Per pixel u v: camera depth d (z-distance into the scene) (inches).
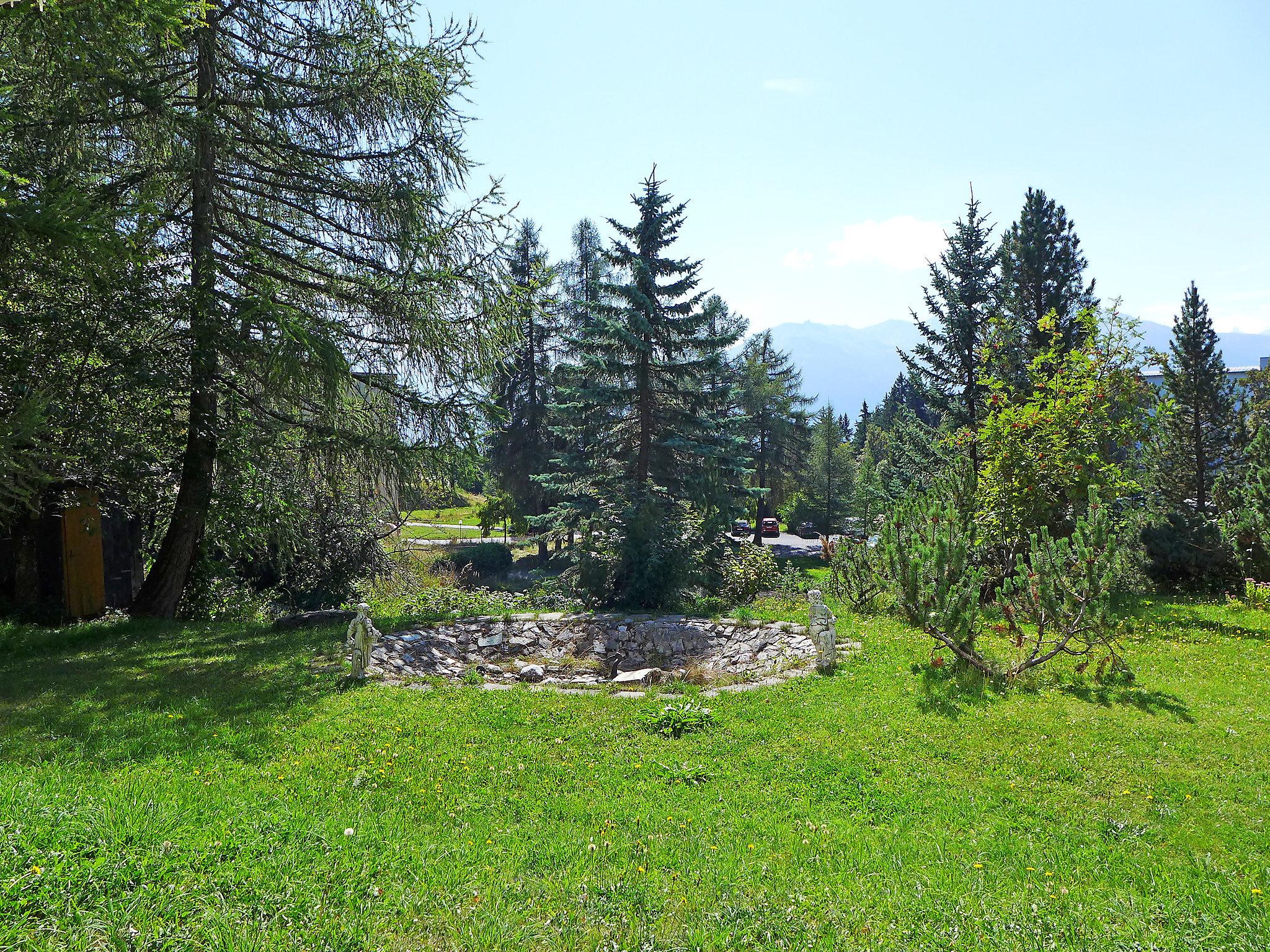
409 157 608.1
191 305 544.1
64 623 618.2
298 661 474.6
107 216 375.6
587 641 583.8
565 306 1619.1
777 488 2057.1
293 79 576.1
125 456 584.7
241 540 660.1
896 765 311.3
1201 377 1159.6
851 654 486.6
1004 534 674.8
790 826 256.4
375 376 615.8
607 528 737.6
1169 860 231.3
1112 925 188.2
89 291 506.6
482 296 617.3
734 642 561.0
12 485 406.0
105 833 193.9
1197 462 1158.3
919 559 442.9
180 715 360.2
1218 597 634.2
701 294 1058.1
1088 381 705.0
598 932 183.8
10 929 156.0
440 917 185.5
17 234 375.9
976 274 1099.3
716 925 188.7
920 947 179.3
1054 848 238.1
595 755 329.1
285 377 539.8
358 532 871.1
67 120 504.1
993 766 308.0
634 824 256.4
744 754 328.8
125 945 157.6
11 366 496.7
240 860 195.9
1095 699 385.4
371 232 612.4
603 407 1049.5
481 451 663.1
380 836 231.1
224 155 591.8
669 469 1052.5
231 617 698.2
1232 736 328.5
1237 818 258.5
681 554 674.8
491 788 289.9
